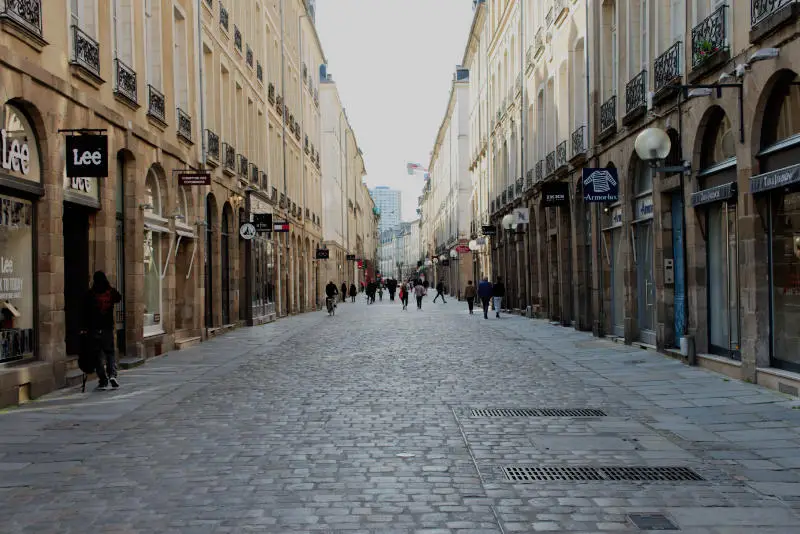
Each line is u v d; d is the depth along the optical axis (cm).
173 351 1716
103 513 507
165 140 1680
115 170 1359
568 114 2195
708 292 1249
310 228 4572
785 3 909
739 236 1084
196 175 1761
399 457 654
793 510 502
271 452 679
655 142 1228
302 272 4219
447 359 1467
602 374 1200
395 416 852
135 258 1470
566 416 845
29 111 1045
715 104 1141
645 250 1614
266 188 3042
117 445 722
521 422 812
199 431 782
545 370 1269
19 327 1031
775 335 1010
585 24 1977
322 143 5988
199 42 2005
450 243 6981
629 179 1648
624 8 1684
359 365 1387
